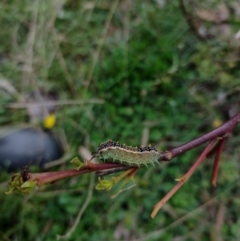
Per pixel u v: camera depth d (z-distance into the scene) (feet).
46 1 1.88
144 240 1.55
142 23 1.82
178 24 1.79
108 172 0.70
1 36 1.87
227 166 1.61
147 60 1.74
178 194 1.59
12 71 1.80
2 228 1.55
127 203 1.59
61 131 1.67
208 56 1.71
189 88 1.71
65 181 1.60
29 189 0.59
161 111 1.69
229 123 0.78
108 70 1.75
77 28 1.85
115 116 1.69
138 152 0.66
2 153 1.54
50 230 1.56
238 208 1.58
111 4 1.86
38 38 1.85
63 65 1.79
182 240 1.55
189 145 0.76
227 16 1.77
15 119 1.69
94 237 1.55
